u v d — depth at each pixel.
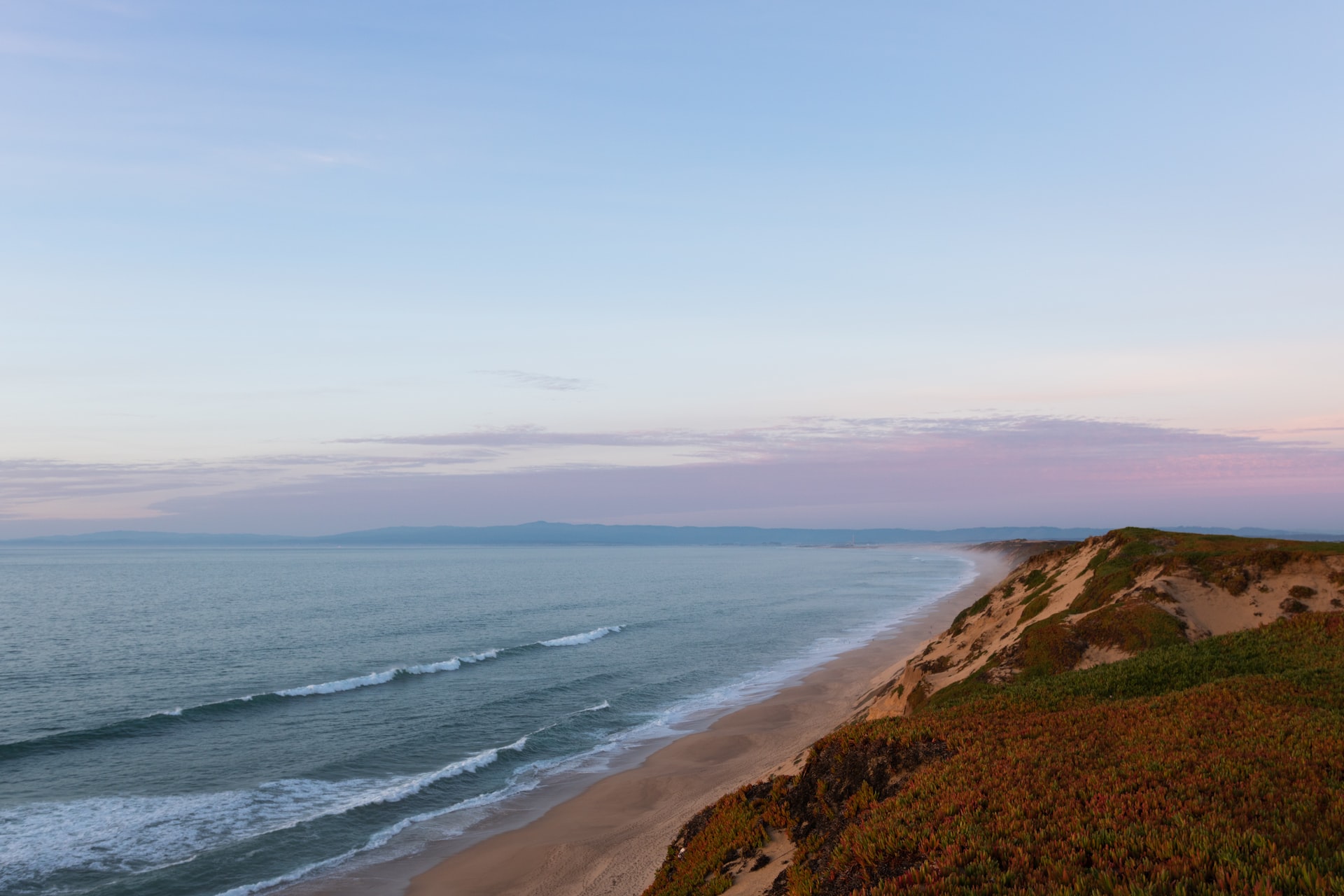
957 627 51.22
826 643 71.88
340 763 35.41
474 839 27.14
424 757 36.72
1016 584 51.22
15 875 23.62
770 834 16.52
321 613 95.75
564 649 69.00
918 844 10.85
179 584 148.88
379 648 68.69
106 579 165.25
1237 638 25.48
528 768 35.19
